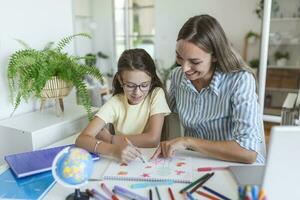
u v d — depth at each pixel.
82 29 4.73
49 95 1.52
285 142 0.62
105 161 1.01
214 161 1.00
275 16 3.34
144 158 1.03
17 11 1.58
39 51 1.53
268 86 3.55
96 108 1.65
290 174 0.64
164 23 4.27
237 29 3.77
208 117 1.17
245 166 0.94
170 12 4.18
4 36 1.54
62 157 0.77
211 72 1.12
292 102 2.19
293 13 3.34
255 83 1.10
